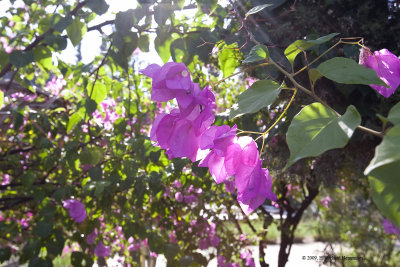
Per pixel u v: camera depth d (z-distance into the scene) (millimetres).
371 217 2898
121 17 737
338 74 291
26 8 1169
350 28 830
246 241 1712
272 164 954
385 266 2881
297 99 796
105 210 1195
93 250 1330
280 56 753
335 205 2922
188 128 302
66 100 1479
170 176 1177
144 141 1020
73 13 776
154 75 304
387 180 182
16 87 1225
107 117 1537
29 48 846
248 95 329
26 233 1525
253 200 285
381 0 833
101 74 1087
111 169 1174
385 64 345
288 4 842
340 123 228
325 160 1005
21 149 1464
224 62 706
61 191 1112
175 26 792
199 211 1533
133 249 1670
